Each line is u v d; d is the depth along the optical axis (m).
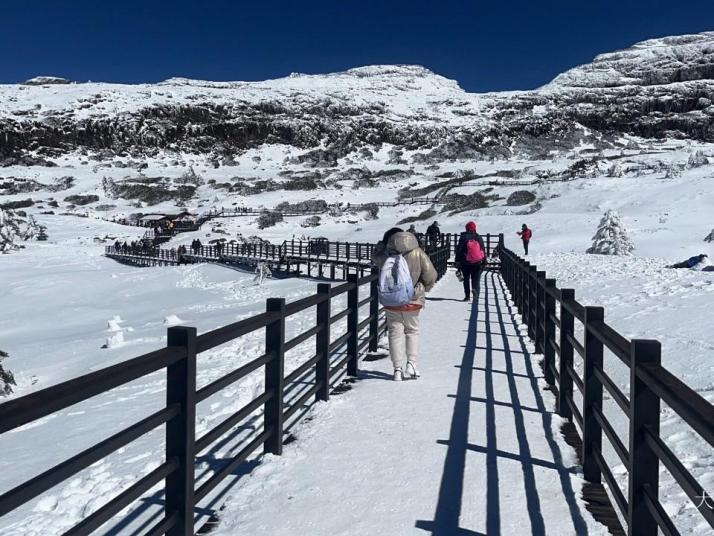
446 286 19.97
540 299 8.88
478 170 113.00
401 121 174.25
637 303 12.90
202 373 9.04
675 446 5.16
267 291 25.27
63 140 141.00
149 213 89.00
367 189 101.69
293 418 6.20
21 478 5.45
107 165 129.62
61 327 24.69
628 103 179.38
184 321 17.91
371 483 4.54
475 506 4.12
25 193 105.06
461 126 168.75
